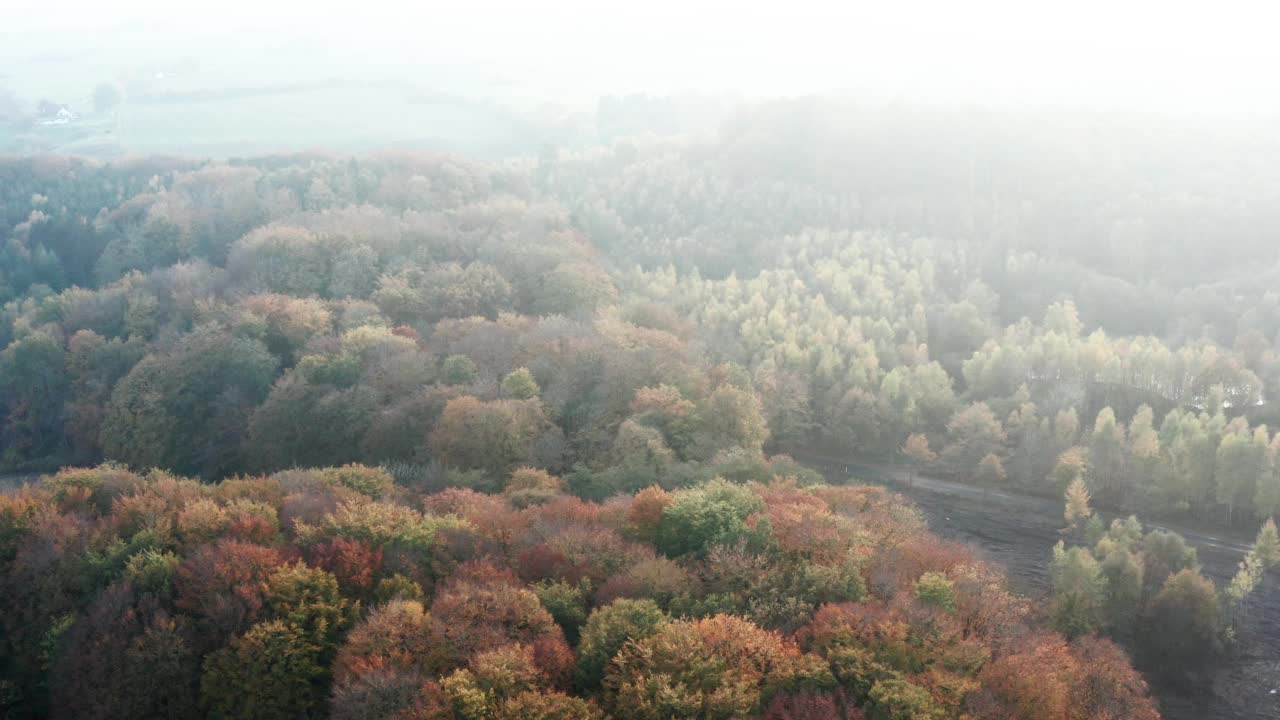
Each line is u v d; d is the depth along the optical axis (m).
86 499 113.62
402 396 163.75
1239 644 122.81
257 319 191.88
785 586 91.38
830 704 73.06
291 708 82.12
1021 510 169.62
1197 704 111.56
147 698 82.69
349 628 86.44
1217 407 189.25
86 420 187.88
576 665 79.75
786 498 117.62
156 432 172.50
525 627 83.06
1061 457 173.50
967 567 102.81
